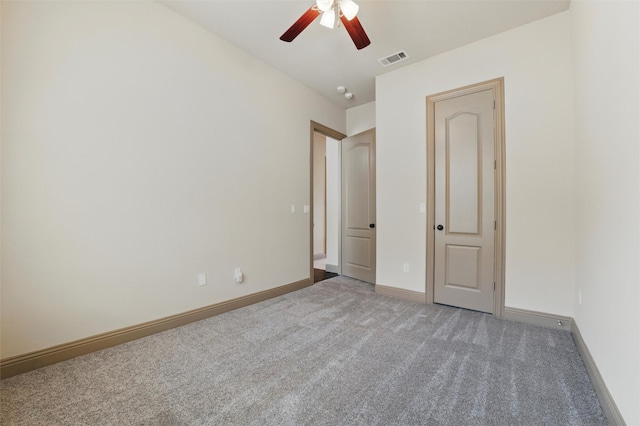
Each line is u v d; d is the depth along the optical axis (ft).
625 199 4.18
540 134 8.55
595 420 4.62
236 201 10.16
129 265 7.49
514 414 4.75
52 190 6.29
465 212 9.98
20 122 5.89
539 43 8.55
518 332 8.06
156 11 8.01
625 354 4.07
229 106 9.92
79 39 6.66
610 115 4.86
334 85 13.08
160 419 4.66
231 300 9.96
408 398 5.18
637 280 3.74
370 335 7.88
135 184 7.60
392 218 11.73
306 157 13.15
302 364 6.37
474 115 9.75
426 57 10.65
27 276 6.00
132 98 7.54
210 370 6.12
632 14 3.92
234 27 9.09
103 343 7.02
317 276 15.48
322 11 6.48
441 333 8.02
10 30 5.77
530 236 8.72
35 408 4.91
